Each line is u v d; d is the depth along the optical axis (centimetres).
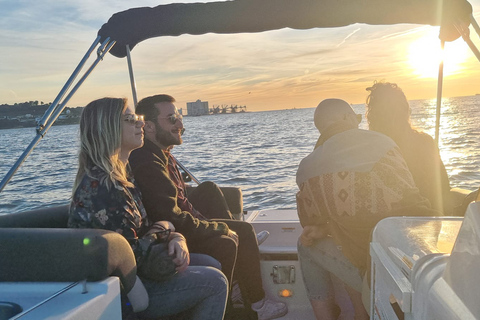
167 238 188
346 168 199
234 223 266
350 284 220
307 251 231
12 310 133
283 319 267
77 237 146
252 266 261
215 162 2055
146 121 260
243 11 290
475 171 1277
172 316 196
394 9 274
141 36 300
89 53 266
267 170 1688
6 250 149
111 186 177
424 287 103
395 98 239
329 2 281
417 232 138
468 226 93
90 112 183
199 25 294
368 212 197
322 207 207
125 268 156
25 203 1312
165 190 232
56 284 146
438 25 277
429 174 238
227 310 260
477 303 79
